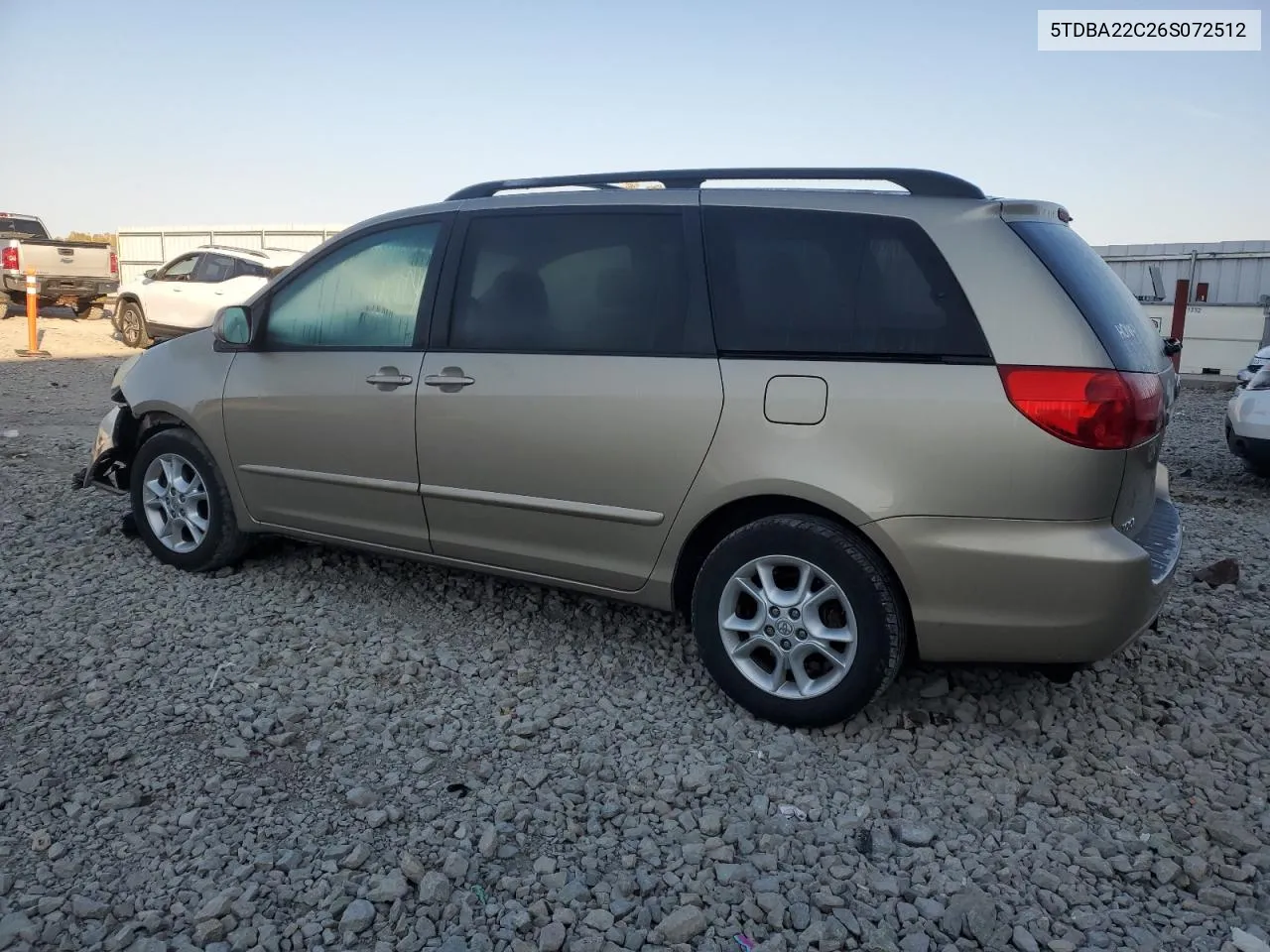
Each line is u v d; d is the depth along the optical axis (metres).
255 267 17.33
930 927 2.62
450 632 4.46
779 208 3.65
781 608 3.55
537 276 4.06
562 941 2.53
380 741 3.51
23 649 4.19
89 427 10.05
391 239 4.50
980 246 3.32
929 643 3.38
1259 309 15.71
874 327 3.40
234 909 2.62
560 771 3.34
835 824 3.07
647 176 4.00
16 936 2.50
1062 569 3.16
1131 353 3.33
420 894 2.69
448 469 4.21
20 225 22.38
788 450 3.45
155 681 3.91
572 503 3.93
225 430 4.88
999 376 3.19
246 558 5.35
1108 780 3.32
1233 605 4.89
